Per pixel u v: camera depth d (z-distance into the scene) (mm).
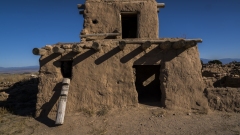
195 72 7383
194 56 7496
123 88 7379
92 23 9820
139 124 6219
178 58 7461
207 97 7258
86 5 9922
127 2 9836
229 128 5867
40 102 7406
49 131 6168
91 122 6473
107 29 9742
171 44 7285
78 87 7426
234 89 7383
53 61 7641
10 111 8195
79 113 7074
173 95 7219
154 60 7492
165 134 5613
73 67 7582
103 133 5805
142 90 10727
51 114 7277
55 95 7402
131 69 7461
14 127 6473
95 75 7480
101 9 9883
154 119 6504
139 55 7512
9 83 13445
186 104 7137
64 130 6152
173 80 7324
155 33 9586
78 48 7102
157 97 9461
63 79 7293
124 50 7547
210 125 6086
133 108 7203
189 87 7285
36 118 7207
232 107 7156
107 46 7609
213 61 29719
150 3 9766
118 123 6336
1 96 10352
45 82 7539
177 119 6512
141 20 9680
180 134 5586
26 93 11195
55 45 7914
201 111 7008
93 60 7570
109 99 7324
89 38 9406
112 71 7496
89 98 7332
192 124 6168
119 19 9773
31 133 6070
